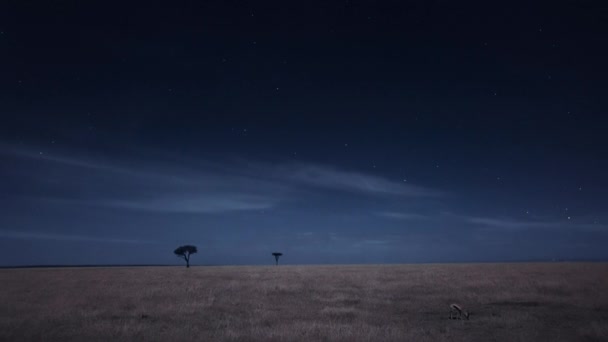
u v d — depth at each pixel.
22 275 53.88
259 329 15.66
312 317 18.80
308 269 69.50
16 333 14.95
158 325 16.80
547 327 16.16
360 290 30.22
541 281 33.72
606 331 14.72
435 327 16.39
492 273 45.62
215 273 57.16
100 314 19.62
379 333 14.70
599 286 29.69
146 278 45.97
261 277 46.25
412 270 57.62
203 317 19.00
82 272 64.88
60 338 14.22
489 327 16.25
